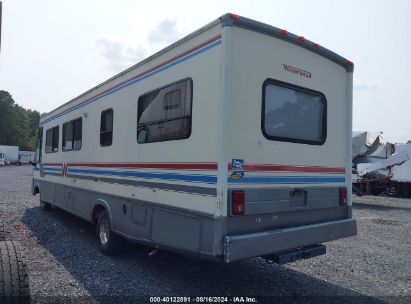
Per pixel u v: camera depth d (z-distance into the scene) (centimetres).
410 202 1540
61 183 806
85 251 600
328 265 564
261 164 404
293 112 449
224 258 356
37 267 514
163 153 447
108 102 595
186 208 403
